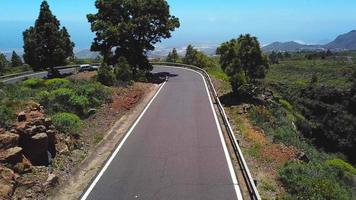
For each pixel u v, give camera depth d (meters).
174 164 16.77
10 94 23.00
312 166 17.88
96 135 21.12
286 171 16.11
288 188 15.08
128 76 40.56
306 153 22.92
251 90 34.41
